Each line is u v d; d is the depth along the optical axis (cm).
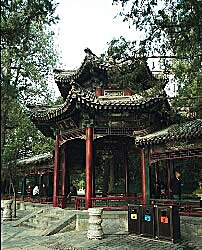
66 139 2172
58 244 1300
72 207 2202
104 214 1667
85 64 2091
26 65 803
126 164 2580
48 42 2162
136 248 1175
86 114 1945
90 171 1891
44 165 3073
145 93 1505
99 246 1223
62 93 2475
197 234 1424
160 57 1155
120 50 1169
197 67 1166
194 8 992
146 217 1387
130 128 1988
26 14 766
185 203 1764
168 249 1154
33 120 2198
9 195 3522
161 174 2875
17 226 1869
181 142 1706
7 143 2488
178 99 1584
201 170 2883
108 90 2202
